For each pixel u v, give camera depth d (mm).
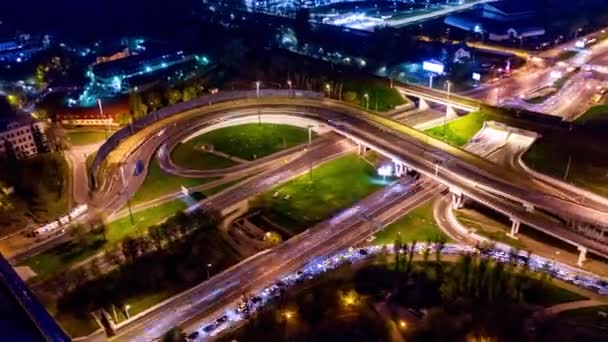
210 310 135875
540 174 183750
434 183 197750
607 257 140875
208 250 158625
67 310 135875
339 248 159875
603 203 164000
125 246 151500
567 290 137250
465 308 127750
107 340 126500
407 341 121625
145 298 140375
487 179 179750
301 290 140750
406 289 139000
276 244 162625
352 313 131000
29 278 148625
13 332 71625
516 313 125688
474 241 161000
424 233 166375
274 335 123312
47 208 184625
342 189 194875
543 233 165375
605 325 123000
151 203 186875
